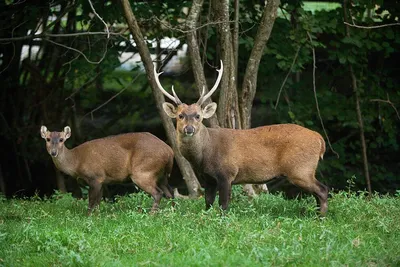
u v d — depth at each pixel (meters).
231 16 15.97
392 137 17.98
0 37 17.22
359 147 18.94
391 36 17.27
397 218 10.34
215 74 19.69
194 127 10.57
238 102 13.91
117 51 16.91
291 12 16.78
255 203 11.93
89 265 8.01
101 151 12.02
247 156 10.96
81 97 19.59
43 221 10.62
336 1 19.00
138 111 20.67
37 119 18.45
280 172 10.94
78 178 12.19
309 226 9.63
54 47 18.14
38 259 8.37
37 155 18.39
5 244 8.98
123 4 13.29
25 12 16.58
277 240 8.80
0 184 18.00
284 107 17.72
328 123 18.88
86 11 16.55
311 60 17.69
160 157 11.88
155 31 17.41
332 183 18.11
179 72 20.50
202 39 16.31
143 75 21.59
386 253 8.38
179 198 12.73
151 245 8.88
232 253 8.33
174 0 16.86
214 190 11.28
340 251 8.35
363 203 11.34
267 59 17.08
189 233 9.39
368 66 18.88
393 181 18.45
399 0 17.36
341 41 17.02
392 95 18.12
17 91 18.42
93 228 9.84
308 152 10.78
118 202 12.66
